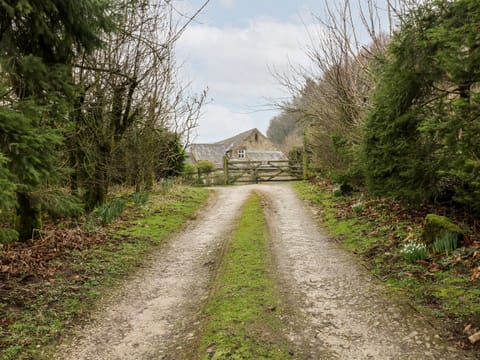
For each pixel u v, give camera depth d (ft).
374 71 26.23
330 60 36.60
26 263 15.74
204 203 35.99
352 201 29.68
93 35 16.17
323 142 44.01
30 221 19.74
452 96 18.34
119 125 29.12
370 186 23.06
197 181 57.11
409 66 17.93
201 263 18.07
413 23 17.58
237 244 20.04
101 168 27.89
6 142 11.60
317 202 32.86
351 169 31.24
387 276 14.24
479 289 11.50
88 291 14.03
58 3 14.61
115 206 24.84
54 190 18.26
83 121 26.40
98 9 15.46
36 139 12.17
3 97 12.47
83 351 10.28
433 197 21.06
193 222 27.71
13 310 11.92
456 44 12.82
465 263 13.26
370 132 21.85
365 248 18.11
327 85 39.29
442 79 17.66
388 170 20.70
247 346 9.77
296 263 17.22
